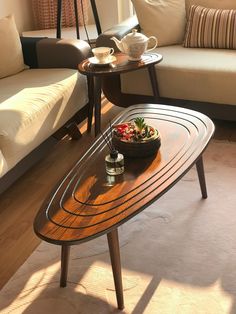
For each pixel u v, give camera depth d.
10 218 2.15
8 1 3.52
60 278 1.71
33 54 2.88
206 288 1.63
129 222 2.02
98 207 1.43
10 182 2.18
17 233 2.04
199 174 2.07
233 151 2.54
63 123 2.55
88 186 1.55
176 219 2.02
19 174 2.25
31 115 2.21
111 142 1.80
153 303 1.59
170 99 2.80
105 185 1.55
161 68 2.70
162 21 3.03
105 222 1.35
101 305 1.61
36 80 2.61
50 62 2.85
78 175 1.63
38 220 1.41
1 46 2.71
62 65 2.83
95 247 1.89
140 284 1.68
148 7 3.01
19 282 1.74
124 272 1.74
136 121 1.74
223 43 2.92
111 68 2.52
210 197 2.15
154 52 2.95
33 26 3.91
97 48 2.62
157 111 2.05
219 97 2.62
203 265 1.74
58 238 1.31
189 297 1.60
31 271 1.80
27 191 2.36
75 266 1.80
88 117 2.89
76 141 2.84
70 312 1.59
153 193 1.46
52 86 2.50
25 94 2.39
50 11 3.74
